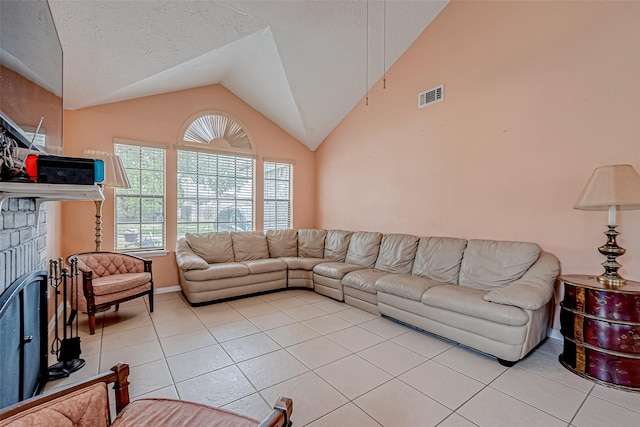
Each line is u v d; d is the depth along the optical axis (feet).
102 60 9.04
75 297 8.93
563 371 6.97
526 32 9.14
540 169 8.89
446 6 11.30
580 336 6.86
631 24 7.30
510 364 7.14
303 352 7.81
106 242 12.02
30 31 4.62
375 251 13.14
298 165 17.75
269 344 8.27
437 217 11.76
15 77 4.08
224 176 15.24
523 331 6.87
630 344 6.26
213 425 3.38
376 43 12.11
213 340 8.48
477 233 10.46
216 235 14.08
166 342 8.34
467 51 10.66
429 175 12.02
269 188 16.79
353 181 15.72
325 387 6.27
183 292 12.74
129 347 8.02
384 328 9.48
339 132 16.57
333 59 12.47
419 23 11.78
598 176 6.96
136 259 11.00
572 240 8.30
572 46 8.23
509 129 9.57
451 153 11.22
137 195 12.82
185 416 3.51
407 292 9.27
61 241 11.03
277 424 2.59
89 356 7.50
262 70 13.05
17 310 4.59
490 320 7.31
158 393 6.02
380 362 7.33
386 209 13.92
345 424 5.18
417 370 6.98
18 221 5.01
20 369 4.75
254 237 15.11
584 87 8.04
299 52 11.80
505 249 9.17
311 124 16.02
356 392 6.11
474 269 9.61
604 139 7.72
